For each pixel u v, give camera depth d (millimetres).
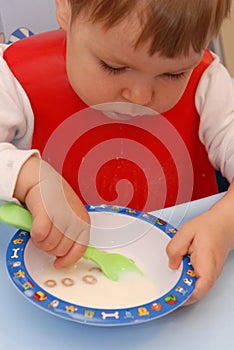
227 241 661
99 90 696
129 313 501
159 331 547
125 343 532
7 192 660
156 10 583
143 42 597
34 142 914
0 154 699
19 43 895
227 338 544
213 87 925
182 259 602
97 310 501
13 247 578
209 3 607
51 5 1171
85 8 633
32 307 569
